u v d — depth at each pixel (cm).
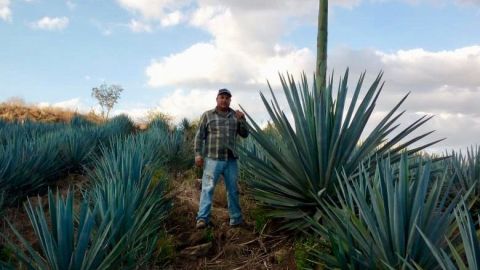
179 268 482
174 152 983
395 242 344
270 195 568
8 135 1102
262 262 496
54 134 1113
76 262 350
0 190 633
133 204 469
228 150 575
